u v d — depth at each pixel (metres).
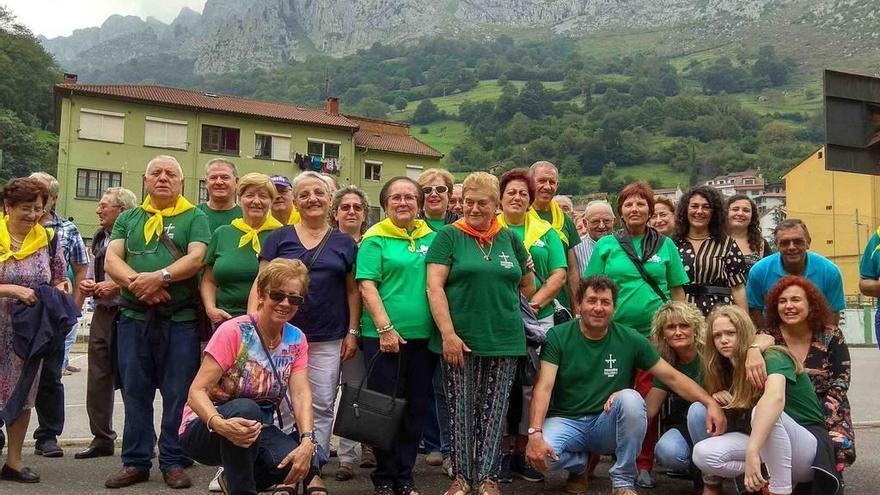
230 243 5.65
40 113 71.25
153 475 5.78
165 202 5.68
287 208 6.53
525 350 5.18
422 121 149.25
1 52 68.31
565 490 5.67
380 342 5.12
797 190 48.00
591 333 5.53
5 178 53.50
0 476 5.52
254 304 5.32
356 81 199.88
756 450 4.76
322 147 47.69
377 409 4.96
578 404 5.50
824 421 5.20
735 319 5.16
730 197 7.33
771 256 6.21
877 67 180.12
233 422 4.18
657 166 114.50
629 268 6.00
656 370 5.48
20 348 5.38
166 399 5.50
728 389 5.27
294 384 4.66
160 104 42.91
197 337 5.64
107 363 6.41
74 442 6.95
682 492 5.70
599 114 137.12
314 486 4.68
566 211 8.34
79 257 6.86
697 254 6.34
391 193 5.42
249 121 45.38
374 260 5.30
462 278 5.05
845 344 5.39
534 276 5.91
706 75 179.12
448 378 5.09
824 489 4.92
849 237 44.06
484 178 5.16
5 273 5.50
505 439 5.80
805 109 156.12
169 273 5.41
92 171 41.66
